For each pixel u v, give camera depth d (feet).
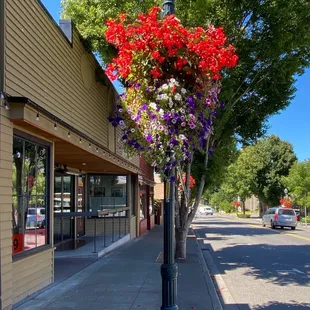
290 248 60.75
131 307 23.65
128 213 66.23
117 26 18.61
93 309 23.12
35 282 26.48
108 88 46.57
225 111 40.65
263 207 197.26
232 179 189.26
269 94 45.57
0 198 20.52
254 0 38.29
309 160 133.59
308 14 37.45
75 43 34.47
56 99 29.22
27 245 25.53
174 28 17.70
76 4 41.55
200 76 18.15
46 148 28.89
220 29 18.70
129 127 18.93
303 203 127.95
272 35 39.24
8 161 21.54
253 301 28.43
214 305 25.14
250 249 59.57
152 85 18.04
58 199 51.75
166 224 18.60
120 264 39.22
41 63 26.37
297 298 29.27
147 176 92.58
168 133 17.39
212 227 114.42
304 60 42.88
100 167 56.03
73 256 42.52
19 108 21.58
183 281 32.42
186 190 43.96
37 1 25.72
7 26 21.40
